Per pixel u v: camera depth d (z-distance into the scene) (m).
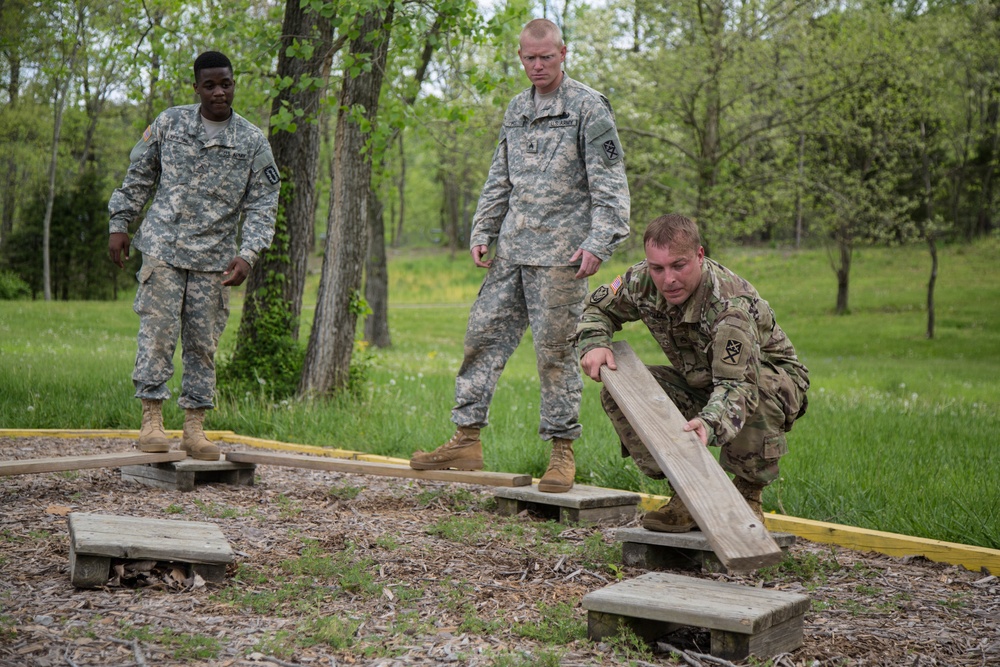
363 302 8.95
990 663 2.94
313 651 2.79
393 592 3.48
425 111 9.57
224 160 5.29
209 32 9.52
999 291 34.88
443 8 8.41
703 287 3.52
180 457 5.31
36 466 4.70
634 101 21.59
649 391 3.54
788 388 3.78
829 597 3.67
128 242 5.31
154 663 2.61
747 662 2.78
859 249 45.09
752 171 22.27
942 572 4.16
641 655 2.88
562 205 4.65
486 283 4.90
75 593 3.26
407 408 8.67
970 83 30.78
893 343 26.25
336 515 4.80
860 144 22.97
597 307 3.87
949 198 45.09
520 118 4.79
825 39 21.44
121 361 12.05
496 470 6.17
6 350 14.00
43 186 38.41
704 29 21.06
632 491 5.62
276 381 9.03
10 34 15.12
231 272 5.23
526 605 3.39
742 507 2.94
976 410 10.44
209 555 3.39
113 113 37.19
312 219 9.52
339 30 8.66
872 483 5.59
